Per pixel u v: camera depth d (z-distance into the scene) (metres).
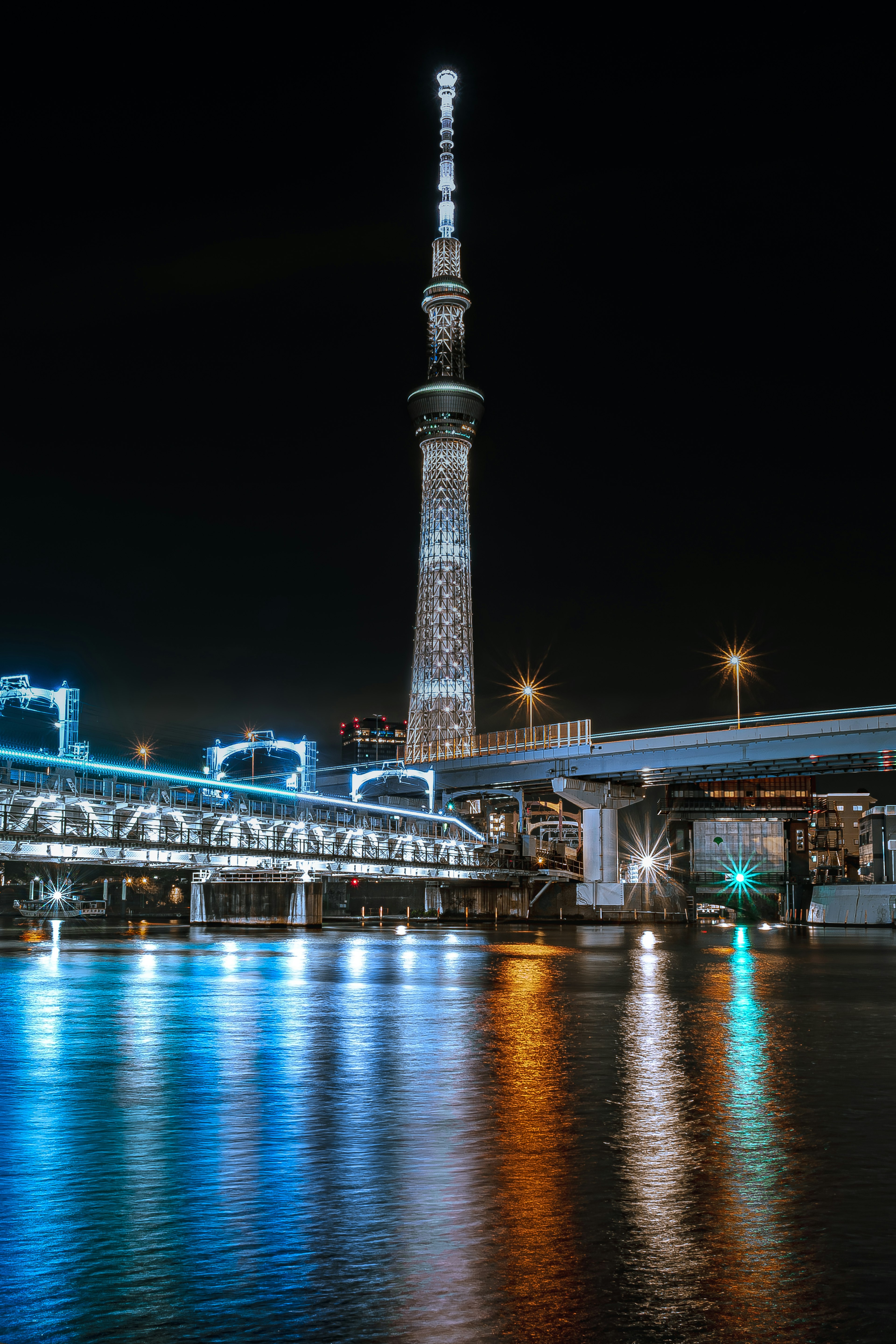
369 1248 13.23
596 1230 13.91
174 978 58.38
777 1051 30.31
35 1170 16.69
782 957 85.94
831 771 190.75
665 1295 11.83
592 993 50.03
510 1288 12.02
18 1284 12.06
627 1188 15.88
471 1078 25.28
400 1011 41.44
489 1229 13.94
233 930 144.00
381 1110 21.45
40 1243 13.36
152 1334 10.80
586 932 156.12
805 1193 15.67
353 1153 17.89
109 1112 21.20
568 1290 11.95
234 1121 20.34
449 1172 16.66
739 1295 11.82
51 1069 26.52
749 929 191.50
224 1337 10.74
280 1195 15.40
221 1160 17.38
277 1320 11.15
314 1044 31.36
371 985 54.75
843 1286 12.10
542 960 79.00
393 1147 18.36
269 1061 28.03
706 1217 14.48
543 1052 29.98
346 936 129.12
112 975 61.06
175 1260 12.77
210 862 119.31
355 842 160.25
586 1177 16.47
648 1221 14.32
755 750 180.88
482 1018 39.00
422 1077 25.55
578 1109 21.62
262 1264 12.68
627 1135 19.34
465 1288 11.98
